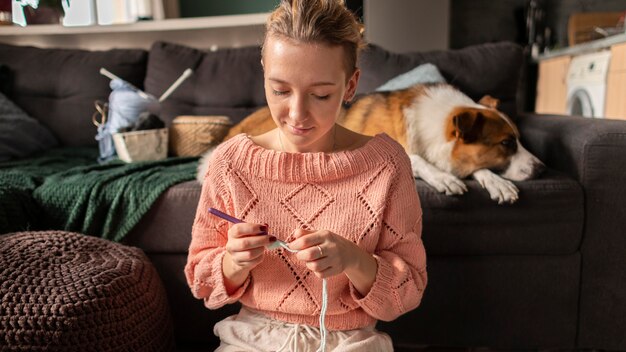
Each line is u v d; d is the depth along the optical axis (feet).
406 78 6.44
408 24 12.31
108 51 7.82
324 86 2.28
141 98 6.50
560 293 4.53
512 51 6.81
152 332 3.64
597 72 10.39
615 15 12.62
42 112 7.48
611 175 4.34
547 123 5.72
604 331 4.58
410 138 5.34
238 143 2.84
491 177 4.61
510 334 4.64
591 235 4.45
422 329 4.67
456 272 4.56
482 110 5.11
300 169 2.68
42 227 4.74
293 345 2.63
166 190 4.54
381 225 2.73
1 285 3.14
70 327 3.05
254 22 8.58
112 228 4.53
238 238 2.34
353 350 2.60
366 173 2.72
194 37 9.14
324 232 2.32
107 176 4.79
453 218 4.43
